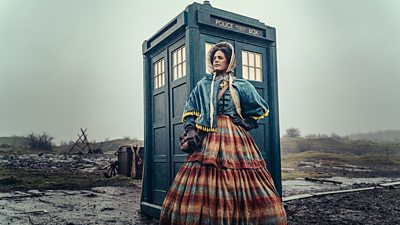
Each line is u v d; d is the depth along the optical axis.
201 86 4.95
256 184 4.73
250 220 4.55
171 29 5.66
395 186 10.78
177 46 5.66
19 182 11.70
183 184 4.69
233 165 4.64
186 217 4.48
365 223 5.61
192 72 5.06
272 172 5.89
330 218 6.00
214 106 4.80
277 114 6.01
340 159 21.28
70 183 11.81
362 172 16.42
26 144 16.69
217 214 4.38
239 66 5.62
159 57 6.31
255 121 5.16
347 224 5.52
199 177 4.57
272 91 6.00
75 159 16.28
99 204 7.71
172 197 4.78
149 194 6.44
